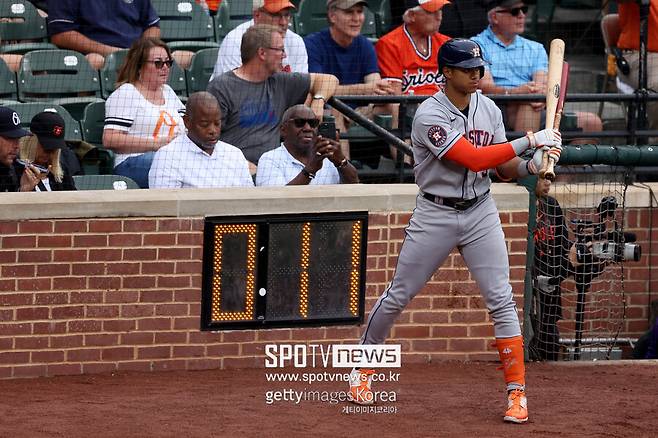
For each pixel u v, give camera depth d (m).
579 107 40.91
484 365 27.47
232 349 26.88
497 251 21.33
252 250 26.69
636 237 31.11
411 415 21.98
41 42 37.28
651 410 22.75
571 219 30.38
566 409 22.72
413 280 21.66
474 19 38.75
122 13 35.81
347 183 29.39
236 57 33.47
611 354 29.70
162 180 28.77
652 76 37.00
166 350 26.50
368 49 34.97
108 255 26.02
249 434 20.41
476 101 21.25
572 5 46.47
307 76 31.56
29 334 25.81
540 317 28.61
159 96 31.34
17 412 22.19
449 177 20.91
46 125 27.97
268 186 28.12
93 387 24.83
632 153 28.61
